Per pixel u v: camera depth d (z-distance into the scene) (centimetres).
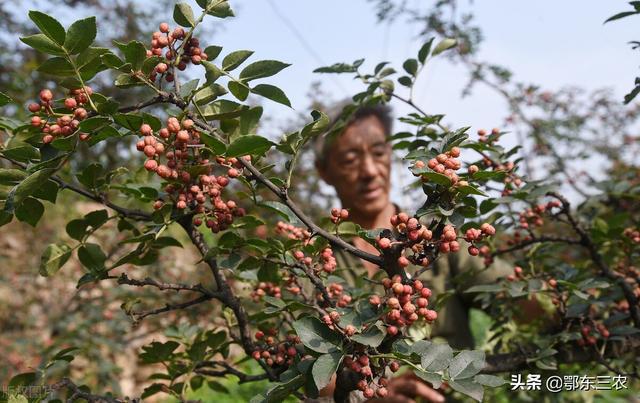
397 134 238
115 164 746
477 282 282
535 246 249
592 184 282
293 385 146
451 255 287
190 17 154
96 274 177
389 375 201
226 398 666
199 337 214
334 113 313
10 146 164
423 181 149
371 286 236
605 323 220
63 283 683
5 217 165
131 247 545
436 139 234
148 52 154
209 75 152
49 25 134
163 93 151
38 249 754
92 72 147
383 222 332
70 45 139
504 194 223
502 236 291
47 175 146
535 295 249
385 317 145
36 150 151
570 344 223
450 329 285
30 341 578
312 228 156
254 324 209
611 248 262
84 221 177
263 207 173
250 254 182
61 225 798
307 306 170
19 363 553
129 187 180
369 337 137
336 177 323
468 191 140
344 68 231
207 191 166
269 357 185
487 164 221
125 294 525
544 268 245
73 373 513
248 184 165
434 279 282
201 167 160
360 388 145
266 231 311
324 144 323
